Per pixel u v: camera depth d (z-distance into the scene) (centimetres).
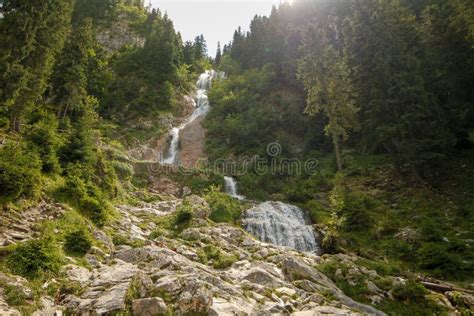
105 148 3216
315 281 1443
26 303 795
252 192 3281
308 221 2723
